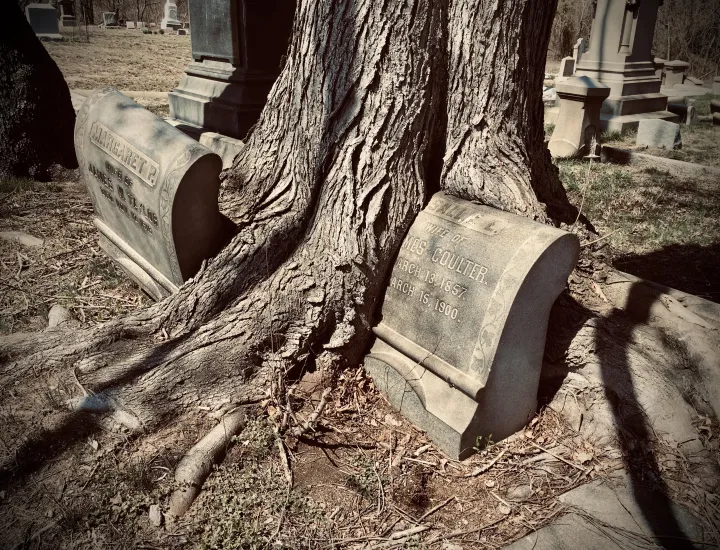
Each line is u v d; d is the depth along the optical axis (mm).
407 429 3555
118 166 4320
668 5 29391
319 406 3475
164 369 3480
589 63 14055
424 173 3896
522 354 3309
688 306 4172
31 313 4590
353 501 3004
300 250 3785
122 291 4996
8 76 7590
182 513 2834
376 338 3936
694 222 7195
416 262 3648
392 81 3562
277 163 4047
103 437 3127
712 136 13383
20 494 2820
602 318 3936
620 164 10242
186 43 31125
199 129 8398
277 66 7809
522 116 4043
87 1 38594
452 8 3738
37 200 7082
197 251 3941
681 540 2834
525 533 2852
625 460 3354
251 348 3617
